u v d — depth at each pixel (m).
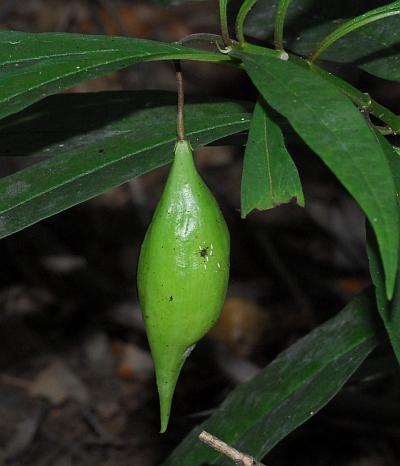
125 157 0.43
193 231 0.40
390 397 0.82
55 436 0.85
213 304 0.40
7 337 0.94
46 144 0.48
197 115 0.47
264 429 0.49
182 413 0.87
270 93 0.37
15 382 0.90
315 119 0.37
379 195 0.35
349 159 0.36
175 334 0.40
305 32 0.50
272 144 0.39
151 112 0.48
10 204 0.42
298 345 0.50
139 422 0.87
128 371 0.93
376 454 0.82
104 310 0.97
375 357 0.54
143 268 0.40
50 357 0.93
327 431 0.82
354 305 0.50
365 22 0.41
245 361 0.92
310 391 0.49
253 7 0.50
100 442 0.85
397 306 0.39
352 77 0.95
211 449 0.51
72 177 0.42
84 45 0.40
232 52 0.40
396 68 0.49
